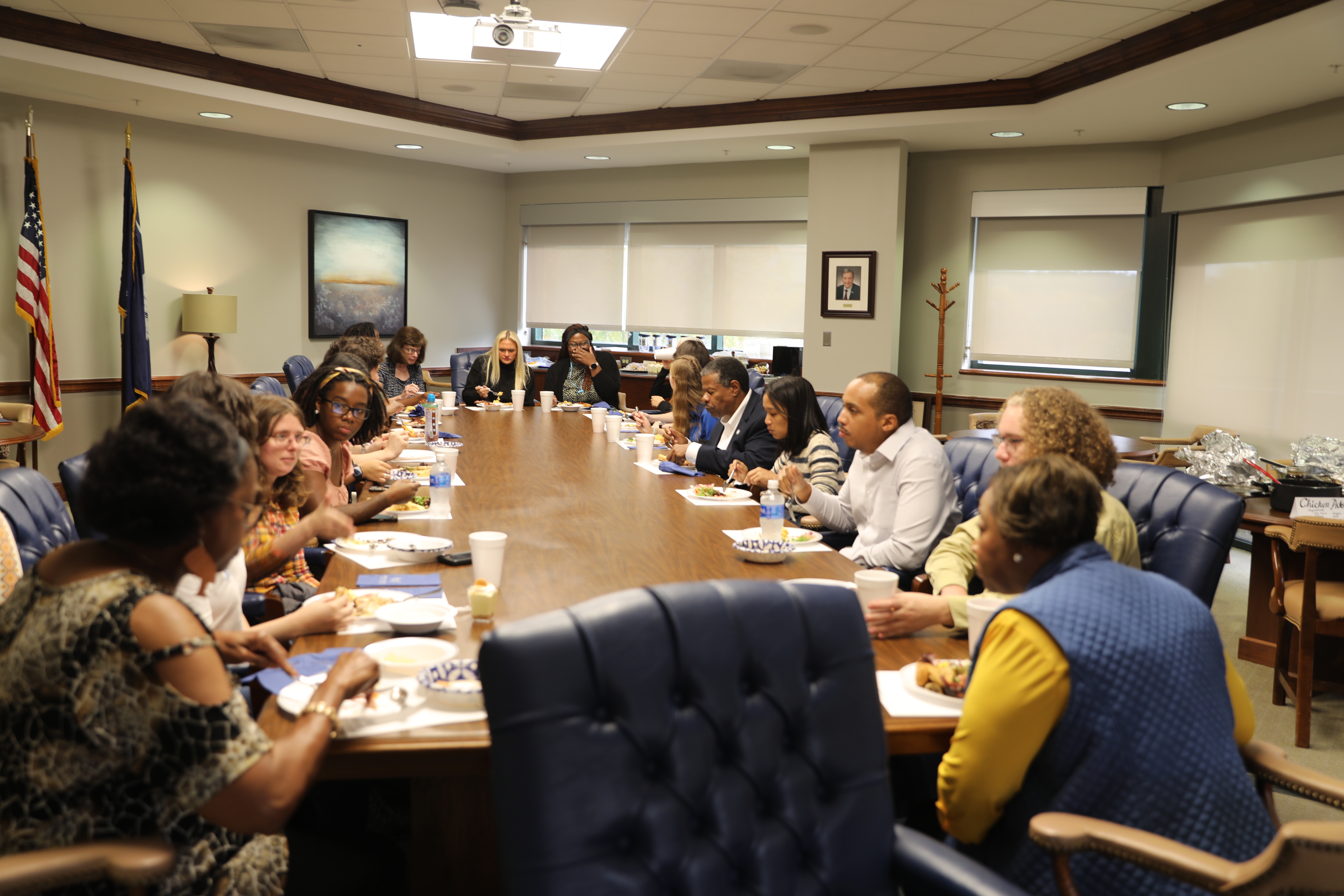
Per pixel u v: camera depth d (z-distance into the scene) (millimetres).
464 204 9336
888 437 2865
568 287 9477
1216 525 2354
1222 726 1342
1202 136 6617
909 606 1860
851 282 7387
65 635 1093
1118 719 1281
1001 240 7613
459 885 1669
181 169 7391
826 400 4605
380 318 8812
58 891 1122
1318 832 1058
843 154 7332
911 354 7938
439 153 8430
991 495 1488
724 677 1219
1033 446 1954
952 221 7676
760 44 5574
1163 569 2420
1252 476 3973
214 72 6230
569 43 5820
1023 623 1344
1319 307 5785
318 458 2693
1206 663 1356
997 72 6109
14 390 6543
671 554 2441
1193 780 1285
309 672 1528
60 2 5168
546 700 1119
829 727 1269
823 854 1227
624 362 9250
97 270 6945
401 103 7250
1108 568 1403
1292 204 5969
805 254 8258
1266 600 3857
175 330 7484
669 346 9148
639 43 5621
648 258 9000
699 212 8641
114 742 1101
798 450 3453
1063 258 7406
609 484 3492
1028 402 1990
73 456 6918
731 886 1180
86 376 6945
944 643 1835
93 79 5879
